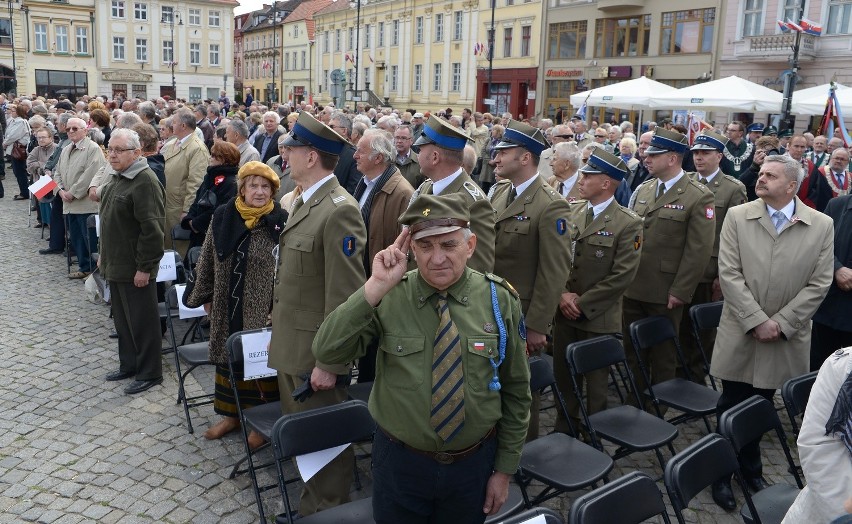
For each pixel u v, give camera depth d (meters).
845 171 8.18
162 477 4.13
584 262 4.68
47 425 4.71
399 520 2.49
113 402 5.11
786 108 13.56
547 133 12.20
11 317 6.86
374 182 4.79
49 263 9.05
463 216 2.32
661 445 3.87
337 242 3.43
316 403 3.62
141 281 5.17
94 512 3.76
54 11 48.75
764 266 4.13
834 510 2.29
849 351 2.37
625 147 9.20
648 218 5.27
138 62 52.44
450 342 2.35
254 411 3.86
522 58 35.72
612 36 31.02
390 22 45.62
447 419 2.34
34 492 3.92
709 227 5.00
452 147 3.87
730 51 26.23
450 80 40.78
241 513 3.82
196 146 7.23
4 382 5.36
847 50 22.84
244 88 71.38
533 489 4.18
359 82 50.03
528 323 4.17
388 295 2.45
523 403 2.49
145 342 5.32
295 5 68.75
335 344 2.38
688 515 3.97
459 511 2.47
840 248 4.79
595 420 4.12
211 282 4.45
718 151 5.91
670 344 5.09
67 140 9.40
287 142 3.55
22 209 12.88
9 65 47.72
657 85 15.17
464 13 39.12
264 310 4.29
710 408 4.38
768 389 4.21
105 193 5.21
